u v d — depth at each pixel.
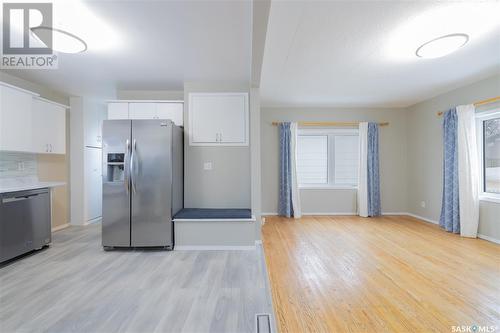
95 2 1.81
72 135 4.32
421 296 2.06
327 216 5.20
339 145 5.39
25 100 3.01
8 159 3.19
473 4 1.86
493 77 3.40
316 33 2.30
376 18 2.06
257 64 2.54
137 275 2.40
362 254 3.03
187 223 3.14
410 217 5.04
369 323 1.72
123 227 3.05
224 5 1.88
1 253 2.54
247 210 3.47
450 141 3.93
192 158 3.64
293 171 5.14
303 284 2.28
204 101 3.63
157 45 2.50
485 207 3.56
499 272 2.50
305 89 4.04
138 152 3.05
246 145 3.65
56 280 2.29
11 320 1.70
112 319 1.72
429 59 2.86
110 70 3.15
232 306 1.89
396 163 5.29
